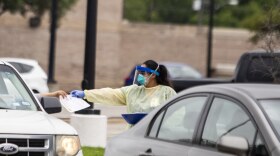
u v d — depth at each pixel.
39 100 17.47
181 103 13.66
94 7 27.50
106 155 14.90
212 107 12.89
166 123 13.76
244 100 12.30
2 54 79.81
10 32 80.06
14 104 16.69
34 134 14.92
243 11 130.12
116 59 88.25
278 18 23.98
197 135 12.84
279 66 23.61
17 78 17.36
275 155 11.27
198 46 94.94
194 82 31.20
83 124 25.58
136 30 91.94
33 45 80.88
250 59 27.83
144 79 17.23
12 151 14.64
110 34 87.69
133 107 17.27
